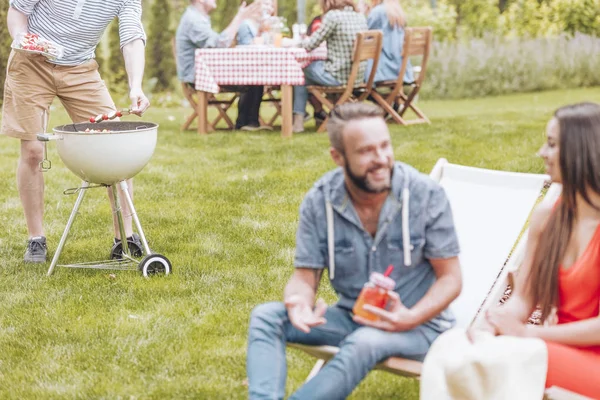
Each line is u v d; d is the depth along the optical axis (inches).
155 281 182.5
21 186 196.1
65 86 194.9
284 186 268.2
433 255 112.1
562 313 109.9
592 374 99.8
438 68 557.3
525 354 98.7
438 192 112.7
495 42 577.0
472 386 97.7
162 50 550.6
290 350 146.8
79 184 276.7
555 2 585.9
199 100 371.9
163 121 438.3
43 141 175.9
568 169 105.5
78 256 203.2
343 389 104.7
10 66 191.2
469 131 364.2
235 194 259.6
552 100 519.5
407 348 108.8
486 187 146.1
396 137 350.3
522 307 112.1
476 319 123.3
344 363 105.0
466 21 591.8
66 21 190.2
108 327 157.9
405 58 382.0
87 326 158.7
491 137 346.9
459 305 134.6
